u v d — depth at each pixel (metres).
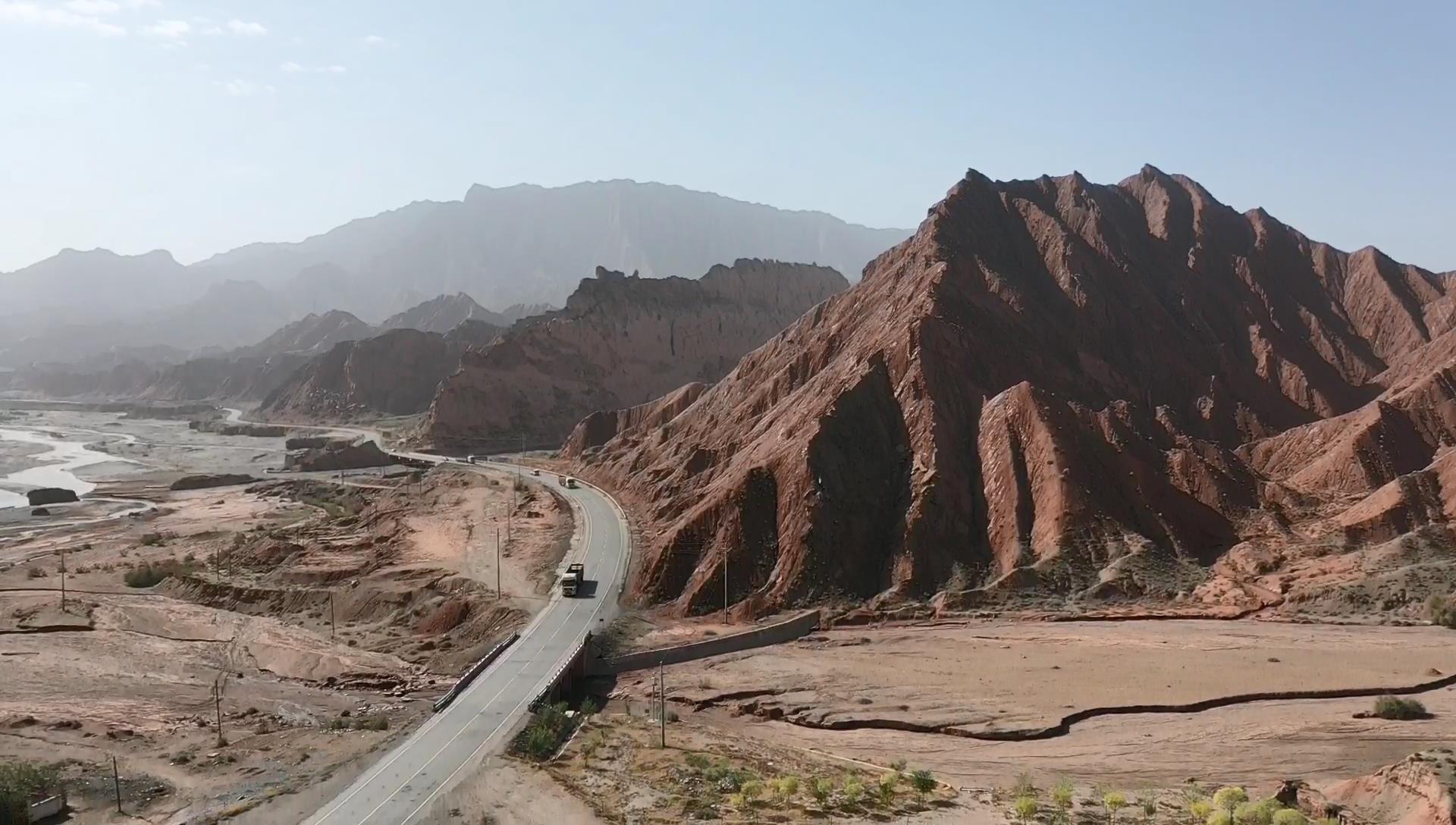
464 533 85.94
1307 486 77.75
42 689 55.28
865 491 69.81
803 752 41.06
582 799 35.62
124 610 71.56
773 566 65.25
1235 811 30.94
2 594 76.56
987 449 71.62
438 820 34.53
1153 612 57.34
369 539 89.19
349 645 61.88
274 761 42.41
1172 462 75.25
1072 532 64.00
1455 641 50.47
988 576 63.75
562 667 50.59
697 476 88.75
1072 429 70.69
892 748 41.72
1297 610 56.91
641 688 50.91
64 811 38.47
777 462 72.00
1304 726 41.28
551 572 70.88
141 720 49.72
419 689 53.59
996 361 82.94
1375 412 80.25
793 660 53.34
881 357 80.88
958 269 96.12
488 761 39.81
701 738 42.75
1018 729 42.28
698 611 62.41
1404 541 61.59
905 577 63.25
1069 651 51.69
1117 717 43.59
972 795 35.69
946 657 52.03
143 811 38.12
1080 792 35.88
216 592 74.94
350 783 38.06
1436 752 32.22
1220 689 45.50
